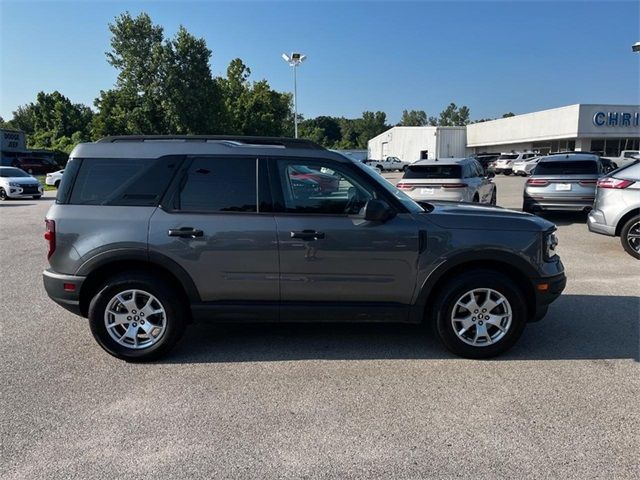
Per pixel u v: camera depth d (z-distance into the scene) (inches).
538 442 118.6
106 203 164.2
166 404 137.9
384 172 2134.6
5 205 785.6
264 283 163.3
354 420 129.0
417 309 165.6
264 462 111.5
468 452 114.8
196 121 1861.5
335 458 112.9
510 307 163.3
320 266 162.2
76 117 3019.2
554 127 1888.5
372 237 160.9
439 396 141.7
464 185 418.9
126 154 166.2
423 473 107.5
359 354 172.2
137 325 166.7
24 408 135.5
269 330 196.2
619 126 1765.5
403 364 163.9
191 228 161.0
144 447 117.3
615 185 315.3
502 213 172.1
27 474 107.2
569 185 441.1
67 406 136.7
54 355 172.7
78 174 166.2
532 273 163.0
